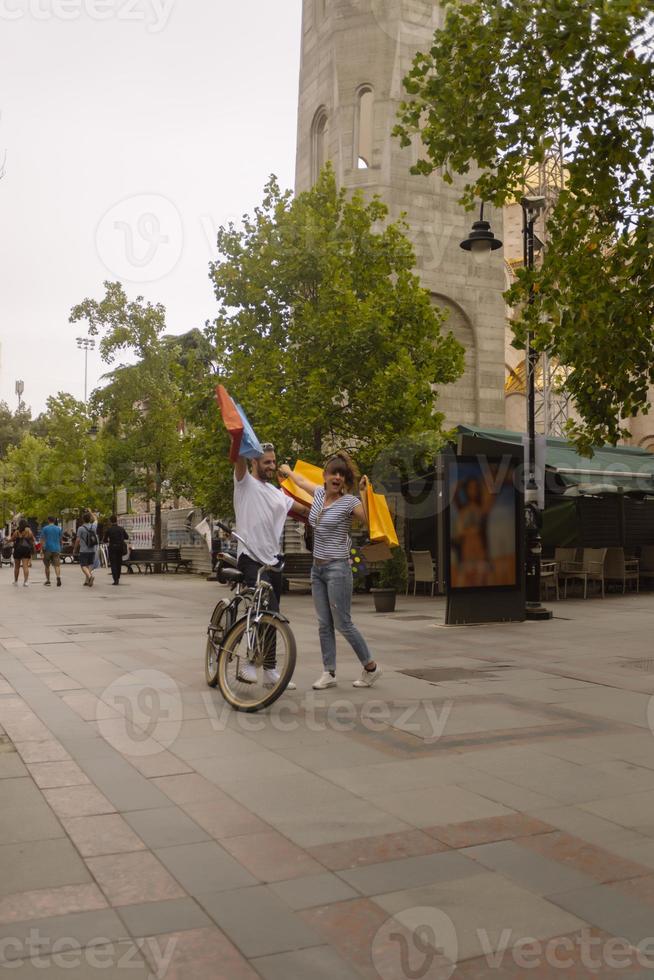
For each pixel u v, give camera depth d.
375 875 3.16
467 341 26.17
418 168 8.94
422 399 18.22
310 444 18.08
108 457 30.55
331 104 23.78
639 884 3.10
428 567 17.30
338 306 17.58
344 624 6.79
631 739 5.22
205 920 2.79
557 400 27.48
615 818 3.80
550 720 5.73
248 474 6.65
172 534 32.09
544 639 10.29
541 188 25.55
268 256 18.25
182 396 19.56
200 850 3.39
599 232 8.66
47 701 6.27
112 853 3.35
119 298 28.66
